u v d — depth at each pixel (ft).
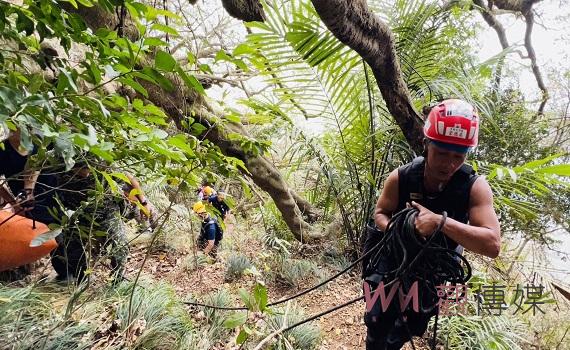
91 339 7.67
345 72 12.90
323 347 11.34
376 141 15.11
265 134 14.92
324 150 15.84
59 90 3.02
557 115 23.31
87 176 6.29
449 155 4.65
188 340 8.75
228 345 9.27
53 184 6.94
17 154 6.49
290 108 14.98
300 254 17.69
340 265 16.70
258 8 11.16
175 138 3.91
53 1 2.90
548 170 8.43
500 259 14.92
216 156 5.94
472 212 4.95
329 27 8.21
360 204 16.89
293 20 11.02
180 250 16.17
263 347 9.37
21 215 6.59
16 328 6.98
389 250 5.45
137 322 8.33
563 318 12.12
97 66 3.12
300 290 14.78
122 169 5.61
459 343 10.35
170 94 10.44
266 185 15.67
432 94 12.81
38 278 8.65
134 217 11.06
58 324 7.05
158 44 3.25
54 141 2.81
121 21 4.87
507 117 17.74
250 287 14.28
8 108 2.43
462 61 13.84
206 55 16.38
